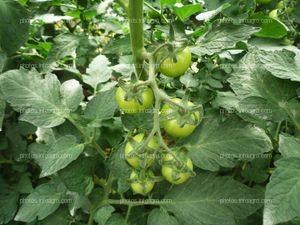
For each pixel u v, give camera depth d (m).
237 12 0.49
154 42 0.32
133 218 0.36
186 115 0.28
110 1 0.50
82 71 0.56
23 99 0.34
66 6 0.54
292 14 0.52
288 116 0.35
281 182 0.26
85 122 0.36
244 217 0.31
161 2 0.46
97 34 0.60
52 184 0.37
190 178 0.33
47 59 0.48
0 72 0.38
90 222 0.36
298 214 0.25
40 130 0.41
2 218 0.40
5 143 0.41
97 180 0.37
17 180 0.44
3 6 0.36
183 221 0.32
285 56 0.35
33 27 0.51
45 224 0.37
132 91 0.28
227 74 0.42
